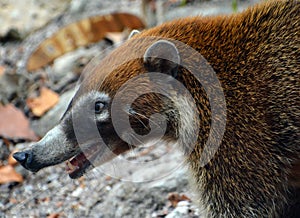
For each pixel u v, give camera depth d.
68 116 6.72
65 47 10.99
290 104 6.50
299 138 6.52
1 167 9.11
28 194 8.70
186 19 6.95
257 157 6.50
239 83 6.59
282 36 6.64
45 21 12.05
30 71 10.84
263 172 6.52
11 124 9.66
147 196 8.03
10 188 8.84
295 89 6.51
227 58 6.66
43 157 6.69
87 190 8.53
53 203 8.47
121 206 8.02
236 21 6.80
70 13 12.11
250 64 6.61
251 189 6.56
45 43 10.95
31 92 10.32
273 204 6.67
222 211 6.70
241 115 6.54
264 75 6.57
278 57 6.59
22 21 12.11
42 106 9.89
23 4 12.45
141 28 10.95
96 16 10.89
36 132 9.62
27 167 6.71
